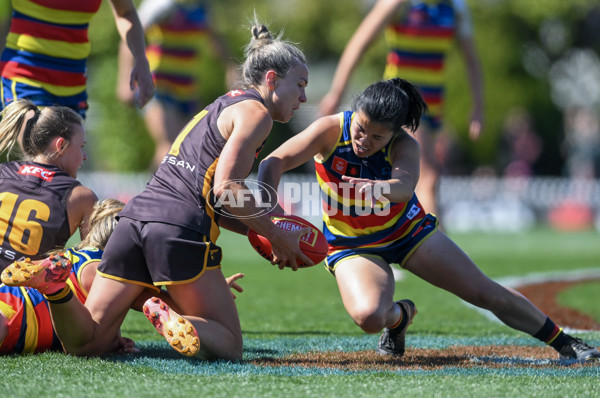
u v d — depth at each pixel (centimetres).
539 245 5475
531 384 1226
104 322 1371
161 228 1347
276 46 1439
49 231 1468
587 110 10894
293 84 1437
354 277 1441
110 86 8625
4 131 1513
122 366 1308
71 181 1510
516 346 1716
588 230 7588
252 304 2505
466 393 1153
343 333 1941
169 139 3878
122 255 1375
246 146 1341
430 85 2978
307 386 1183
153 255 1351
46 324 1398
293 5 10400
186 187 1373
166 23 3762
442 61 2997
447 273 1475
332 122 1488
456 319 2212
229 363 1357
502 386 1205
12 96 1872
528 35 9712
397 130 1426
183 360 1387
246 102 1389
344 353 1577
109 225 1501
